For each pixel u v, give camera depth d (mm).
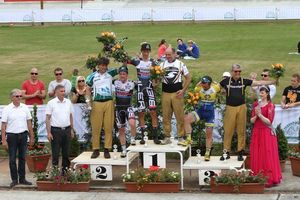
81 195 13461
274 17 54000
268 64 31594
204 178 13797
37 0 70688
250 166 14453
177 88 14516
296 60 32688
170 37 44812
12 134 14164
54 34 49406
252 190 13297
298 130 16656
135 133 15195
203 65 32094
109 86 14609
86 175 13945
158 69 14180
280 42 40250
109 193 13586
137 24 55406
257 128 13859
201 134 15648
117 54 14625
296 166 14477
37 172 14734
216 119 16438
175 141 15047
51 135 14430
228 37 44000
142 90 14719
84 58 35969
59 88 14367
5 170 15680
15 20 58469
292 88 16875
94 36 46844
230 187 13336
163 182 13539
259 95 14336
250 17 54500
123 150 14672
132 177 13695
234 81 14414
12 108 14219
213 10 55250
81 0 66750
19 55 38125
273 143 13797
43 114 17578
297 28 48250
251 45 39375
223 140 15445
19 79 29547
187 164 13953
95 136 14688
